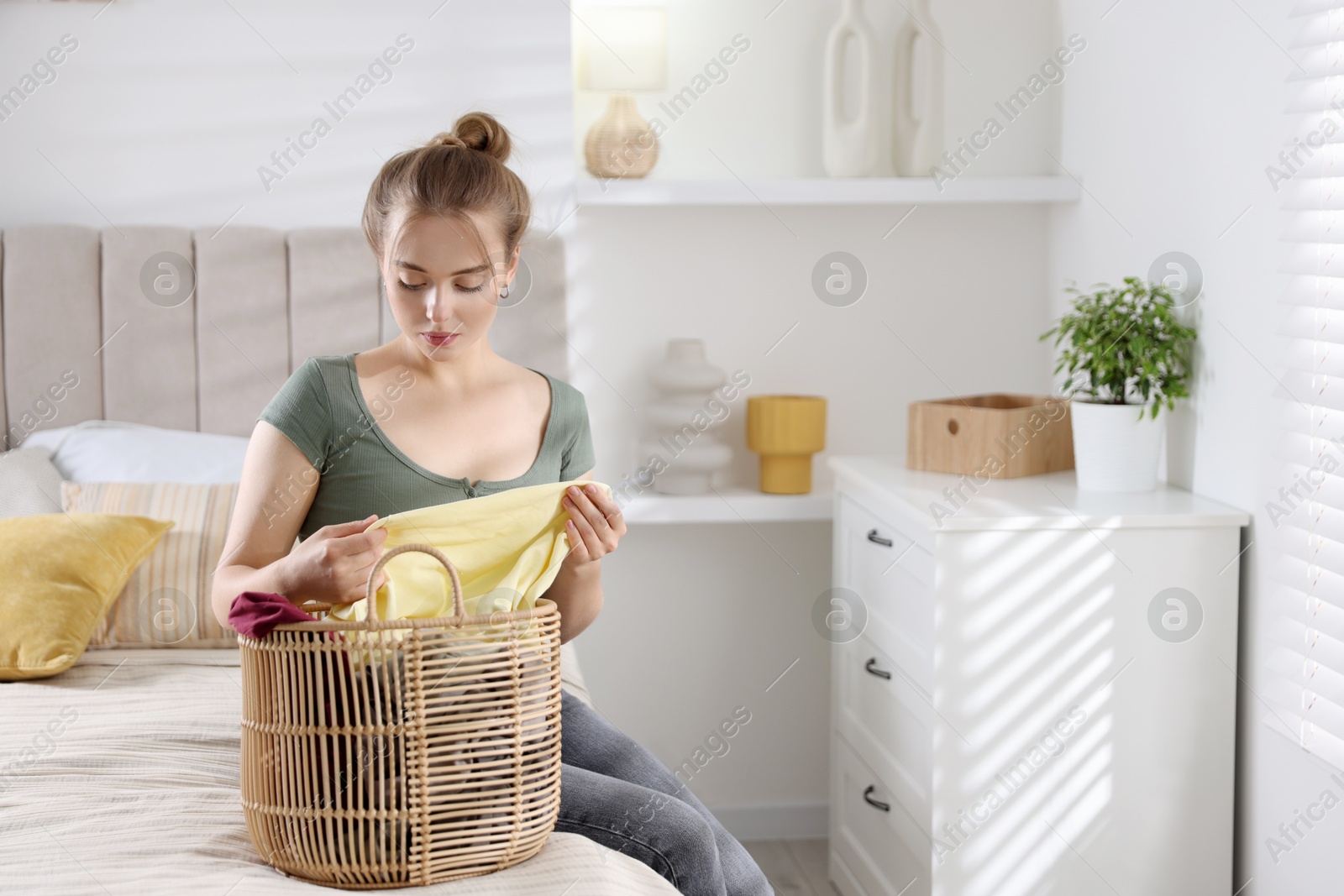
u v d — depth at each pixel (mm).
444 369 1354
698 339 2369
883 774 2033
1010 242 2492
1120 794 1780
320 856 965
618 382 2445
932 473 2143
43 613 1702
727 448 2375
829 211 2451
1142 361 1846
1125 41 2121
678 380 2299
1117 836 1786
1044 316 2512
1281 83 1654
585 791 1263
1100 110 2232
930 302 2492
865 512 2117
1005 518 1728
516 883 991
